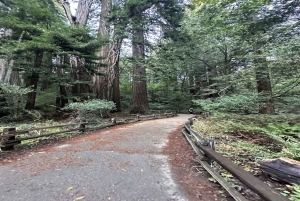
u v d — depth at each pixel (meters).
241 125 6.37
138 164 3.62
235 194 2.17
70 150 4.60
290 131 5.51
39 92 14.34
